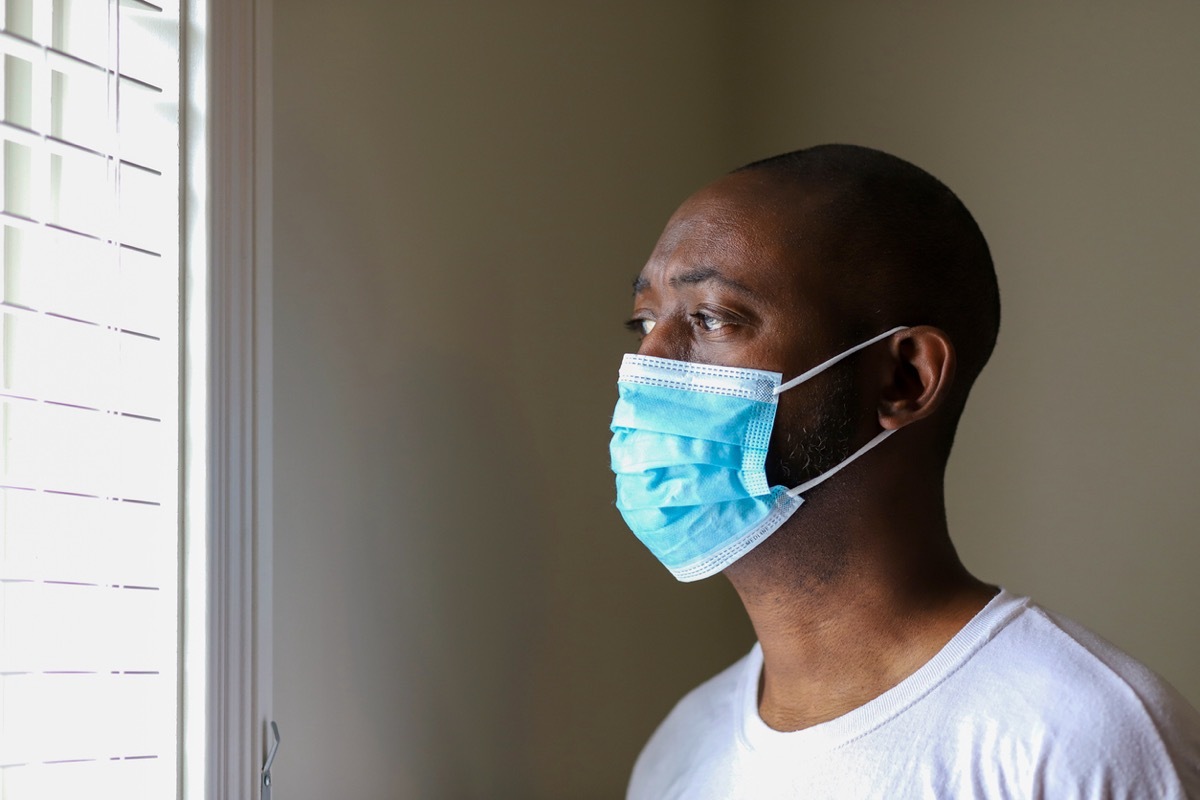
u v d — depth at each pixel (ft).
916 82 6.44
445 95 5.52
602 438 6.20
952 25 6.32
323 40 4.99
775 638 4.47
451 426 5.41
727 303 4.25
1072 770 3.71
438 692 5.27
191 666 4.12
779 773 4.31
